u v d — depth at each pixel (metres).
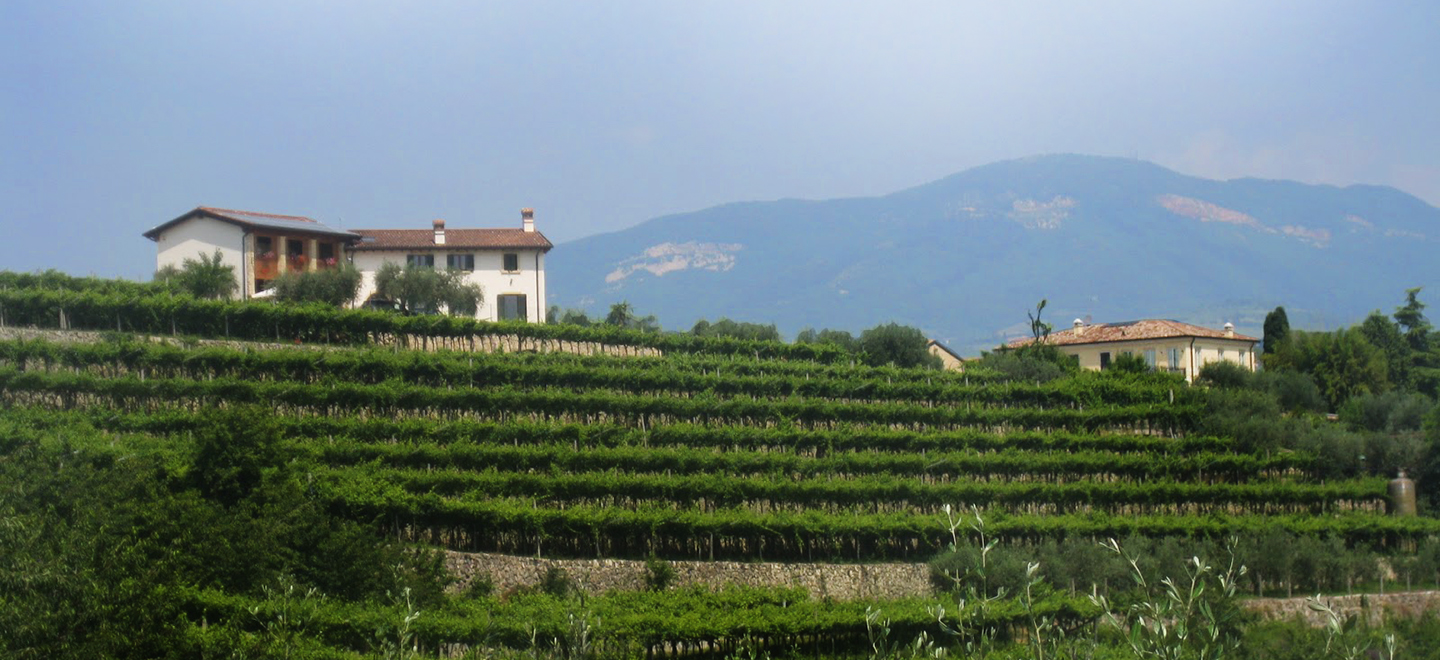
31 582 29.50
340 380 66.19
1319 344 109.25
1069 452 75.75
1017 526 64.38
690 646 48.25
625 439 66.88
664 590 53.59
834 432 70.94
